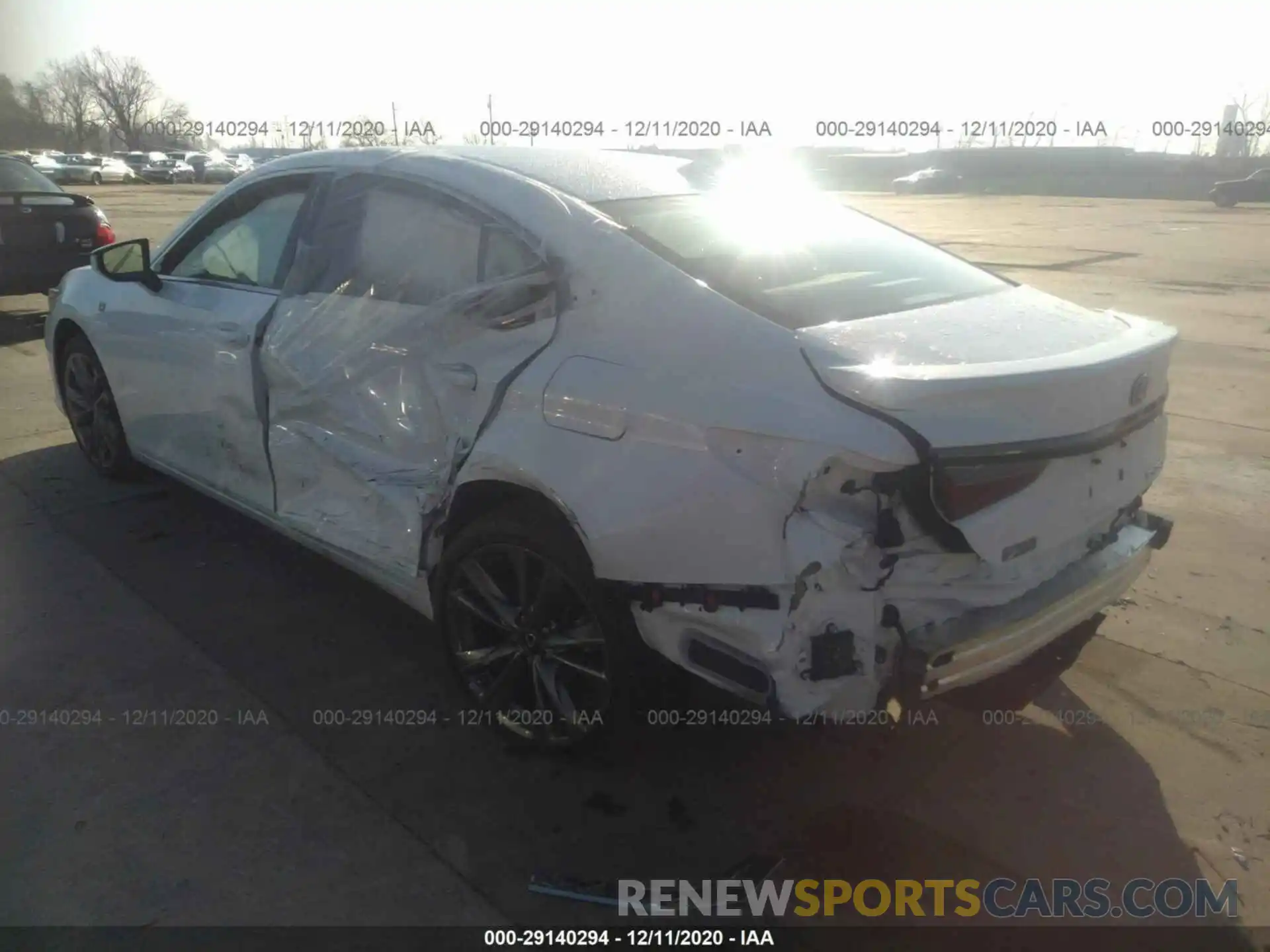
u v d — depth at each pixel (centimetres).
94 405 491
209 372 382
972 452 224
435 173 321
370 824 268
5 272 867
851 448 220
